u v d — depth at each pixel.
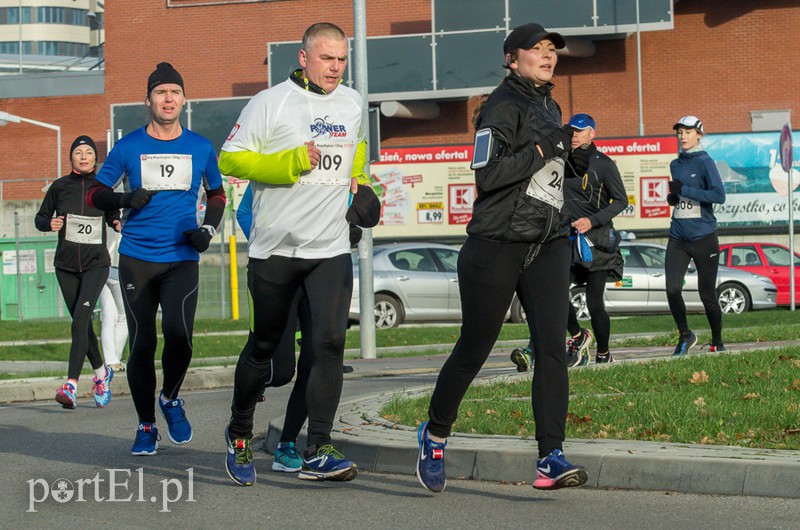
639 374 16.03
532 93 9.07
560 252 9.09
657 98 59.34
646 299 40.16
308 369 10.70
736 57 58.94
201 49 65.19
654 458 9.52
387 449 10.93
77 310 17.36
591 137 17.64
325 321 9.84
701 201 19.30
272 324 10.02
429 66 55.06
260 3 64.44
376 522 8.68
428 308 37.78
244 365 10.14
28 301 51.00
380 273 37.56
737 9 58.78
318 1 63.94
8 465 11.92
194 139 12.21
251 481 10.30
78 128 69.12
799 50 58.56
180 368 12.15
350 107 10.00
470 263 9.02
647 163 53.00
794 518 8.34
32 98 69.38
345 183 9.94
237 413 10.27
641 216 53.03
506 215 8.85
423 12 62.38
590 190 17.83
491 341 9.14
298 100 9.82
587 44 58.72
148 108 12.14
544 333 8.99
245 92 64.69
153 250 11.96
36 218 17.41
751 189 53.03
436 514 8.90
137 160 11.98
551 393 8.95
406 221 54.34
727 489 9.20
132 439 13.91
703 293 19.69
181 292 11.97
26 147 69.44
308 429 10.05
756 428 10.95
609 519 8.53
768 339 24.06
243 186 50.34
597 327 18.22
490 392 14.77
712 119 59.12
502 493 9.64
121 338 21.72
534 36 8.94
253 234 10.00
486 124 8.86
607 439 10.70
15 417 16.92
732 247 44.69
